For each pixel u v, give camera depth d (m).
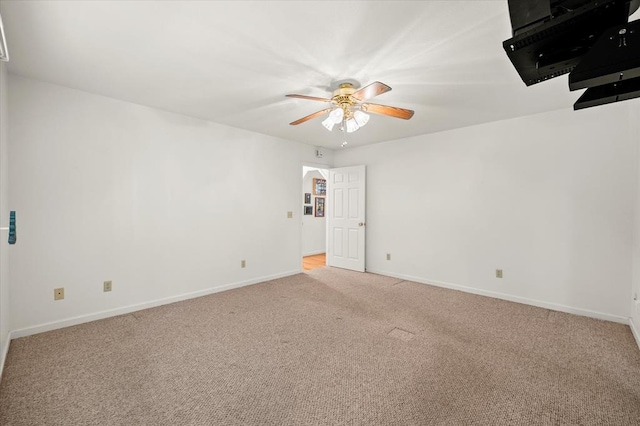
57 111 2.69
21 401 1.70
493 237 3.71
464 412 1.63
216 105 3.19
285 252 4.78
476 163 3.84
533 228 3.41
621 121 2.88
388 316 3.06
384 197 4.86
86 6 1.61
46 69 2.38
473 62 2.20
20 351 2.28
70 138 2.77
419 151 4.43
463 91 2.74
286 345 2.42
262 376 1.98
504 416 1.60
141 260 3.23
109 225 3.01
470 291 3.91
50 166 2.66
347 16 1.69
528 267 3.45
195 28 1.82
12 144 2.47
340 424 1.54
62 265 2.73
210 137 3.80
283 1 1.57
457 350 2.33
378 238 4.96
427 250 4.34
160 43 1.99
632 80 1.29
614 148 2.92
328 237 5.64
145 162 3.24
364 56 2.12
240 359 2.19
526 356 2.24
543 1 1.04
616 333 2.64
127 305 3.13
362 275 4.87
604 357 2.22
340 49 2.04
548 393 1.80
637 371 2.04
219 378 1.95
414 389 1.84
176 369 2.05
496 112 3.33
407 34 1.86
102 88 2.76
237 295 3.78
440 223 4.20
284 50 2.06
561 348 2.36
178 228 3.52
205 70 2.37
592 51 1.08
